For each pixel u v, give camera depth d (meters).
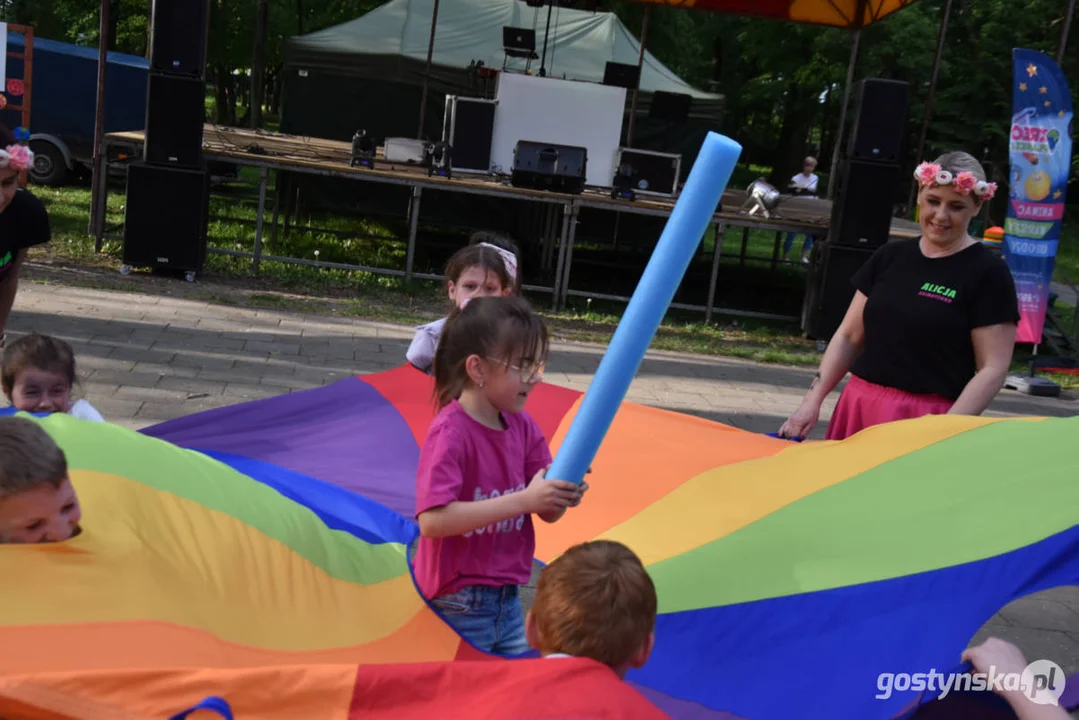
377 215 16.14
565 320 11.77
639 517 3.69
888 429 3.62
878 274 4.00
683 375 9.62
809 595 2.69
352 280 12.30
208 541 2.62
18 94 16.58
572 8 19.59
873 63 25.48
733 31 32.31
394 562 3.10
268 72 35.47
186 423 4.25
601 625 1.93
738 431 4.36
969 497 2.96
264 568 2.67
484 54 17.88
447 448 2.47
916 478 3.25
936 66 15.26
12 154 3.48
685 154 18.48
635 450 4.15
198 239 11.11
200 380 7.18
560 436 4.41
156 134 10.90
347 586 2.77
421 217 16.05
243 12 26.44
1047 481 2.89
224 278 11.60
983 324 3.68
